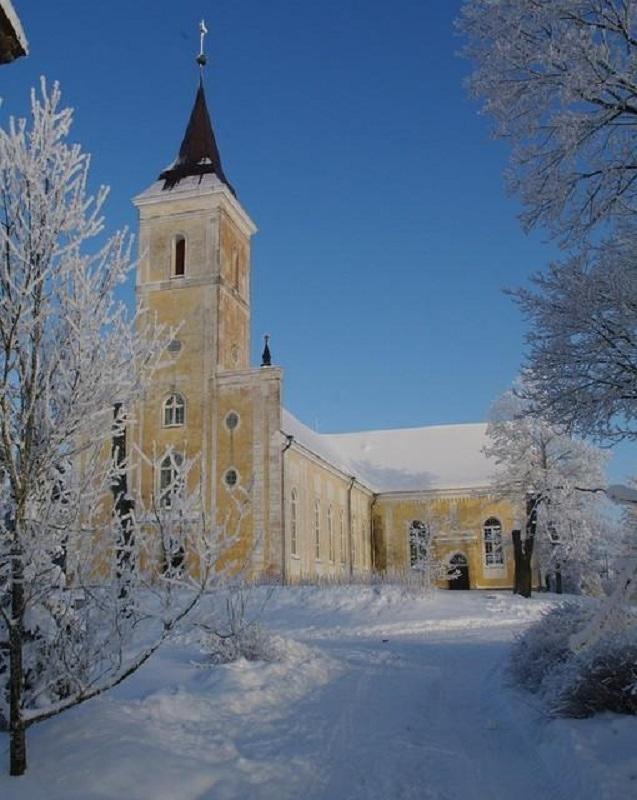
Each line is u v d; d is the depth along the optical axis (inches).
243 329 1814.7
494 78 468.4
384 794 288.5
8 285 284.7
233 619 536.4
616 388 445.7
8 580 279.4
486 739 373.7
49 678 304.0
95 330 295.1
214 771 298.4
